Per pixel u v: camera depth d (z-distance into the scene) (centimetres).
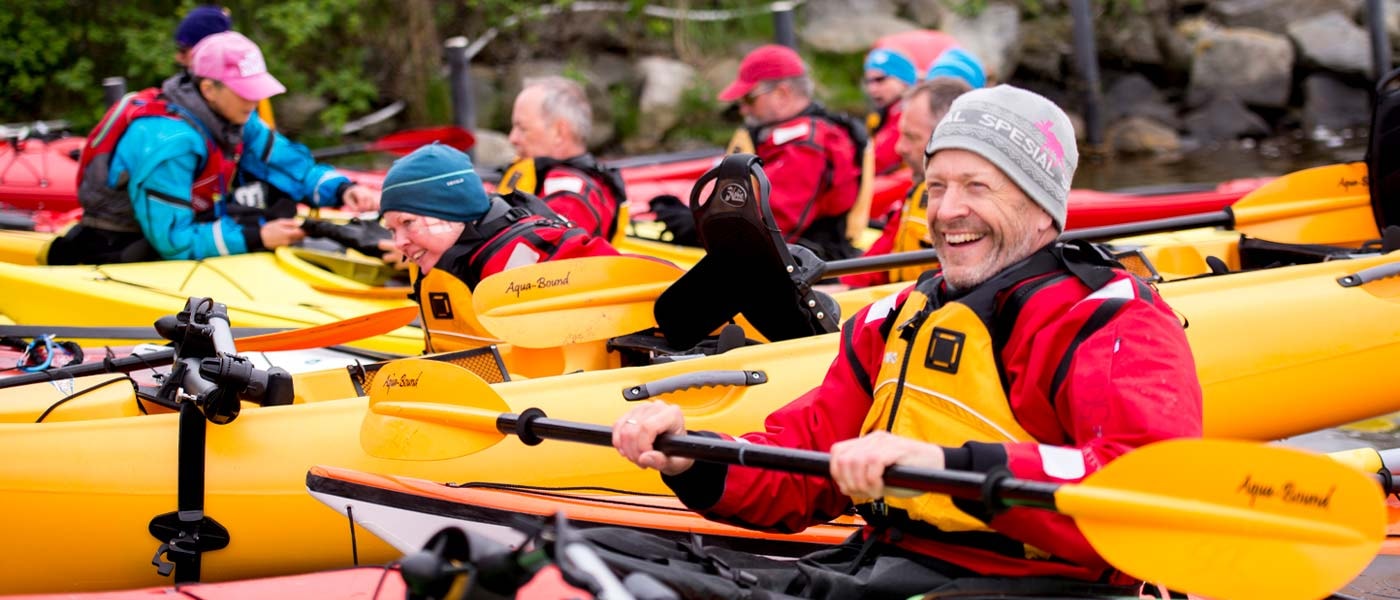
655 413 194
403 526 235
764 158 534
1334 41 1201
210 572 273
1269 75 1201
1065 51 1249
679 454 192
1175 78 1257
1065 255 188
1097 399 173
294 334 320
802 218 526
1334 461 149
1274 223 429
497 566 159
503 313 315
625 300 328
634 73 1181
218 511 270
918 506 190
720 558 203
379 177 718
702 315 313
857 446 170
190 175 454
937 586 188
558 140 453
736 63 1191
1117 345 175
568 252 331
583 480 294
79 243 465
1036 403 181
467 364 306
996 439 183
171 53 1016
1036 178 186
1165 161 1098
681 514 253
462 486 260
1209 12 1273
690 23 1216
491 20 1163
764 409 303
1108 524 159
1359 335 345
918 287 200
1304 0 1238
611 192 457
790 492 203
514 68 1162
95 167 458
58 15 1041
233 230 458
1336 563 152
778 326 319
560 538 158
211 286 440
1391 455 254
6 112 1050
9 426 266
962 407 185
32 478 261
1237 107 1196
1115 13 1256
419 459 237
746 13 1218
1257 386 335
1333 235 429
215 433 274
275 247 467
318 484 237
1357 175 425
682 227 546
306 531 277
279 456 277
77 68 1020
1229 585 156
